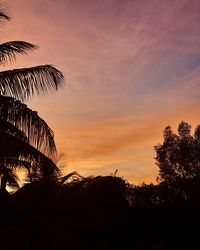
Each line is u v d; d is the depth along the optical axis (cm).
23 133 938
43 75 996
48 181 1391
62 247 1577
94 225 1723
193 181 2016
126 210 1933
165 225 1909
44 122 955
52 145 962
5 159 960
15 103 933
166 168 3381
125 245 1845
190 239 1853
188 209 1919
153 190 2055
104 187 1842
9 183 1267
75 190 1555
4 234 1516
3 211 1463
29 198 1454
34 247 1473
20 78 966
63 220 1576
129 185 2105
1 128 912
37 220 1475
